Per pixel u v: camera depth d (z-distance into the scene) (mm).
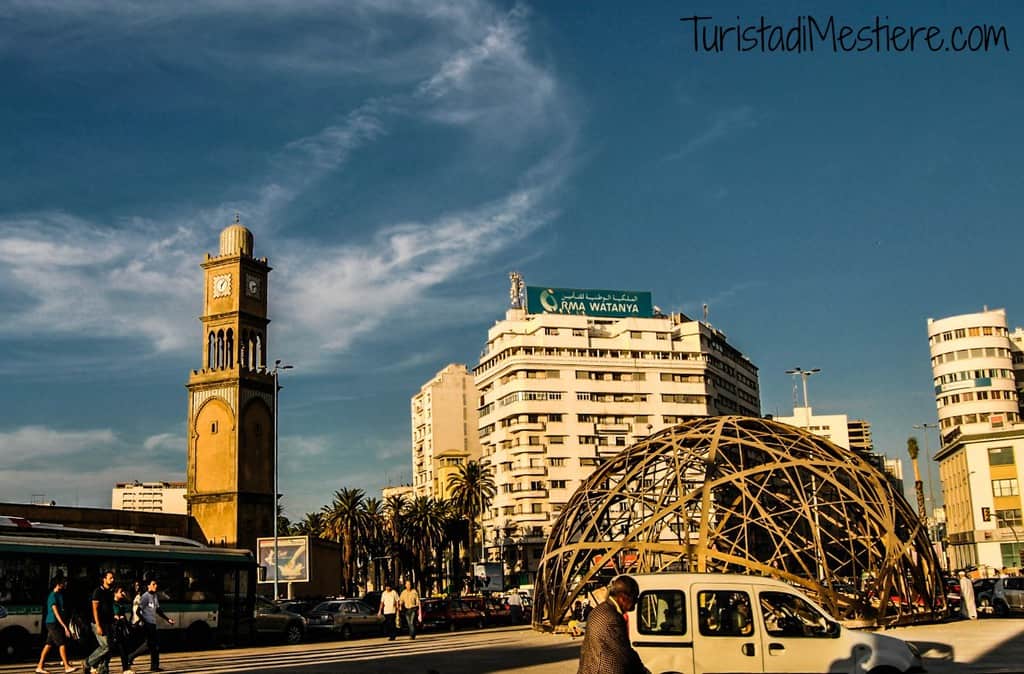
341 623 41781
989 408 119750
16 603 28828
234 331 82500
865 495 35750
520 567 105688
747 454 37562
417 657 28625
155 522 69625
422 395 164250
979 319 122188
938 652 26188
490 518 116625
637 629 16172
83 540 31562
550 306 122250
